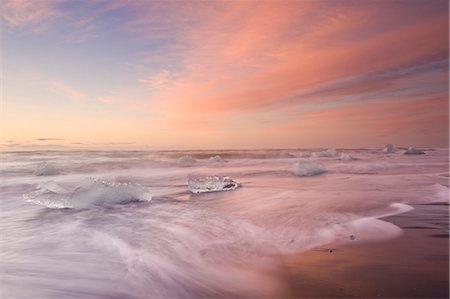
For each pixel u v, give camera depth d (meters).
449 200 8.62
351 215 6.89
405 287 3.39
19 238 5.49
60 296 3.39
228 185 10.95
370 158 24.86
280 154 27.81
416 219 6.47
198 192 10.27
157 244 5.09
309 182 12.77
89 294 3.43
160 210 7.68
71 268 4.12
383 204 8.09
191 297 3.33
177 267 4.12
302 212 7.28
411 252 4.48
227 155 28.19
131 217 6.99
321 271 3.86
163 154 22.48
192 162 21.12
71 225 6.36
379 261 4.14
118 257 4.53
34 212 7.58
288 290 3.42
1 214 7.35
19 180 13.50
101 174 15.70
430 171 16.59
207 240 5.27
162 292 3.46
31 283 3.70
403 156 26.62
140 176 15.08
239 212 7.39
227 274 3.89
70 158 19.55
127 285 3.64
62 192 8.71
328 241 5.07
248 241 5.16
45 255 4.62
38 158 18.50
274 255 4.48
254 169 18.23
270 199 9.02
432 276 3.65
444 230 5.62
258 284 3.59
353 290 3.34
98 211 7.62
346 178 14.08
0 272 3.99
